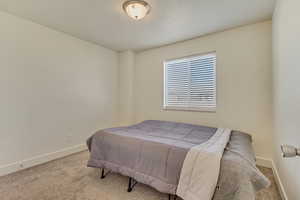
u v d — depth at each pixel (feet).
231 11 6.52
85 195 5.22
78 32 8.69
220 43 8.49
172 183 4.31
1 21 6.51
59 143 8.61
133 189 5.58
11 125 6.83
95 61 10.57
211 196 3.57
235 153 4.29
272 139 7.06
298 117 3.63
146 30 8.38
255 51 7.51
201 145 4.85
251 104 7.63
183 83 10.05
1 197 5.08
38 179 6.22
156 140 5.42
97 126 10.76
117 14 6.81
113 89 11.94
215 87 8.77
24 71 7.23
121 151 5.58
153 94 11.30
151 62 11.40
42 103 7.90
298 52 3.65
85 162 7.92
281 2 5.14
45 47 7.97
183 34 8.84
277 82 5.86
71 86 9.21
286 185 4.69
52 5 6.15
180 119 10.02
